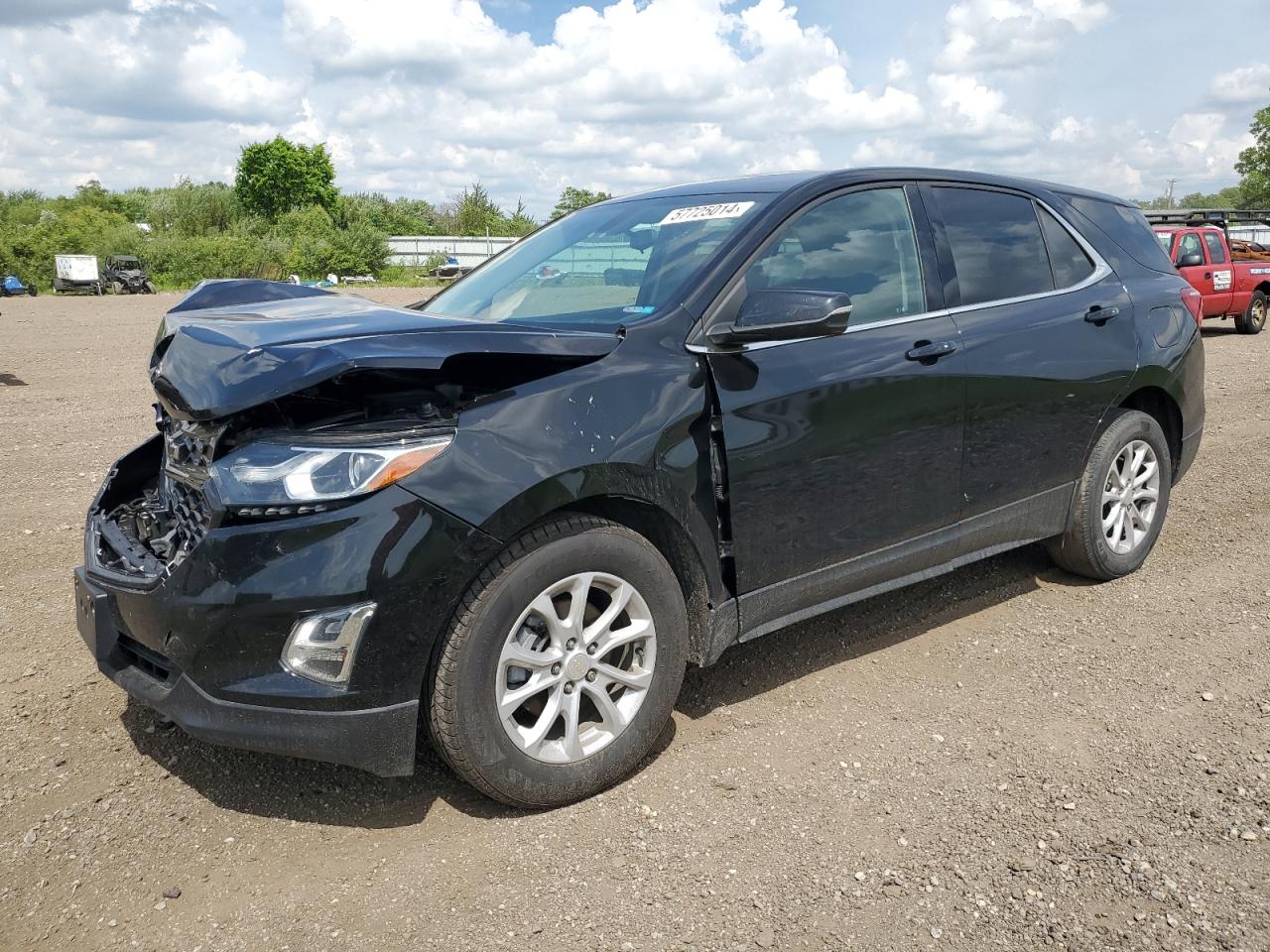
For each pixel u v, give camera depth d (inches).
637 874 101.0
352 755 100.2
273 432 101.7
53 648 155.8
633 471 110.5
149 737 129.1
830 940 91.0
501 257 162.4
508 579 103.5
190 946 91.6
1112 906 94.9
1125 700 137.1
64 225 2106.3
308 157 3245.6
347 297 146.2
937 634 160.2
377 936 92.6
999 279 155.9
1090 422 167.9
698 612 123.3
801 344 127.8
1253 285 628.1
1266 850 103.0
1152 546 191.5
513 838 107.4
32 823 110.3
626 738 115.5
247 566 97.3
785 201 134.3
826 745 126.2
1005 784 116.5
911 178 150.6
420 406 104.8
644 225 143.6
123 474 138.5
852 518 134.0
